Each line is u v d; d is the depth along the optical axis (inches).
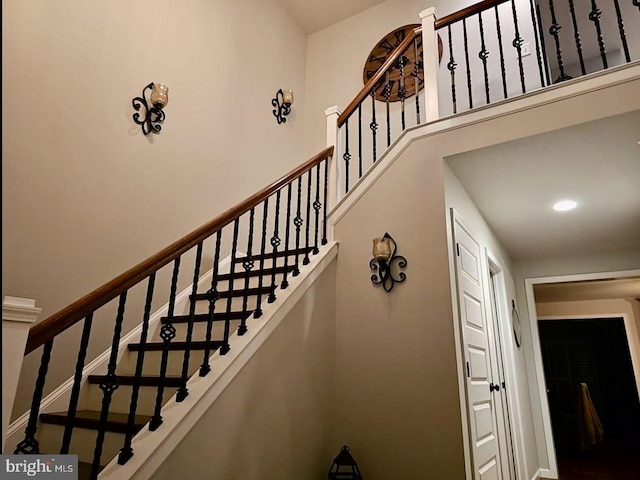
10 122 98.0
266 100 188.7
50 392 97.7
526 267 208.2
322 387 106.0
